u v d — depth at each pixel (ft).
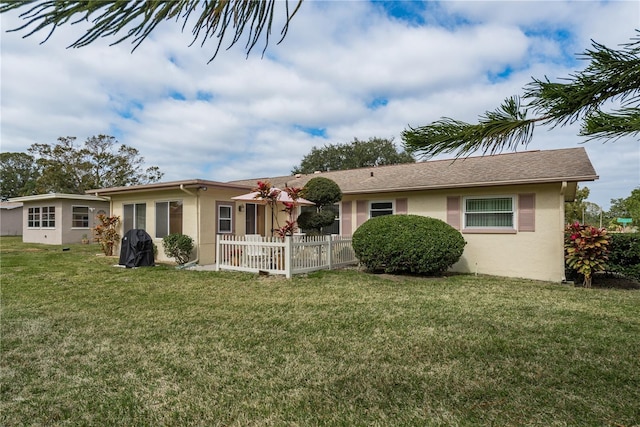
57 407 9.73
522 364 12.31
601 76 4.06
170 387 10.82
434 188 33.91
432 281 28.27
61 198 65.21
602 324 16.74
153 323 17.06
